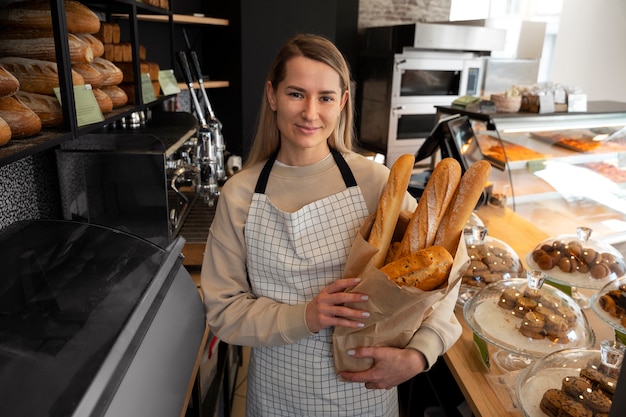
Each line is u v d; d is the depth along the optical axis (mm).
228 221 1036
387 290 804
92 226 1043
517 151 2547
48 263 889
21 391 580
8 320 711
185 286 1003
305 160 1011
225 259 1045
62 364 634
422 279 811
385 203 893
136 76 1575
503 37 4344
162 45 3008
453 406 1516
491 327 1083
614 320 1114
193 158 2180
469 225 1609
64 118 998
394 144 4477
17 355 637
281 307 959
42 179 1406
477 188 887
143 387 710
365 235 922
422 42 4070
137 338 740
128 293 831
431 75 4395
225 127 3553
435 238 899
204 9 3379
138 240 1024
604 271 1323
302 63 888
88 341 687
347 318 885
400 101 4355
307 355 1018
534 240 1957
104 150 1439
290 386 1052
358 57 4840
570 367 938
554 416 841
